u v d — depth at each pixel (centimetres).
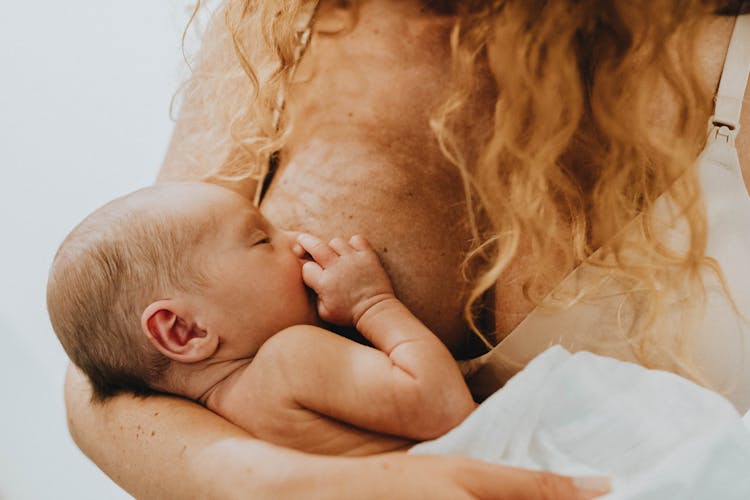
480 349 100
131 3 229
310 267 97
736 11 91
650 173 91
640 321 93
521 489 77
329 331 97
